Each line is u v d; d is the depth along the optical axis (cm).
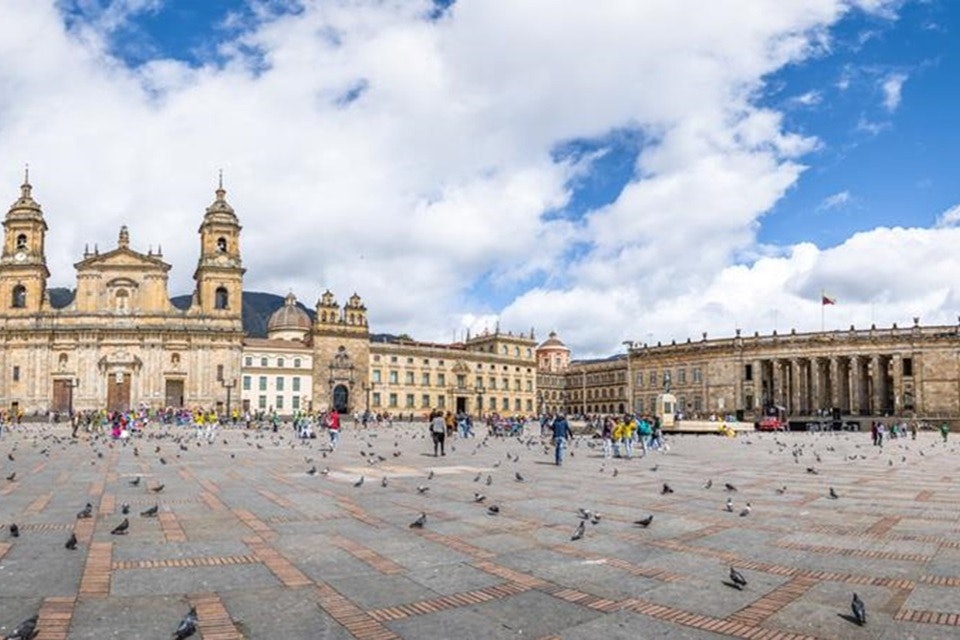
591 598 991
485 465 3089
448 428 5856
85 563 1171
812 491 2170
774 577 1103
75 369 10956
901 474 2784
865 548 1309
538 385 19300
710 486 2258
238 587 1037
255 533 1434
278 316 15638
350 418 11806
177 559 1205
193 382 11275
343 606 953
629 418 4141
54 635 836
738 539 1388
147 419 9656
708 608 949
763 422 9650
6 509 1731
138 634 843
